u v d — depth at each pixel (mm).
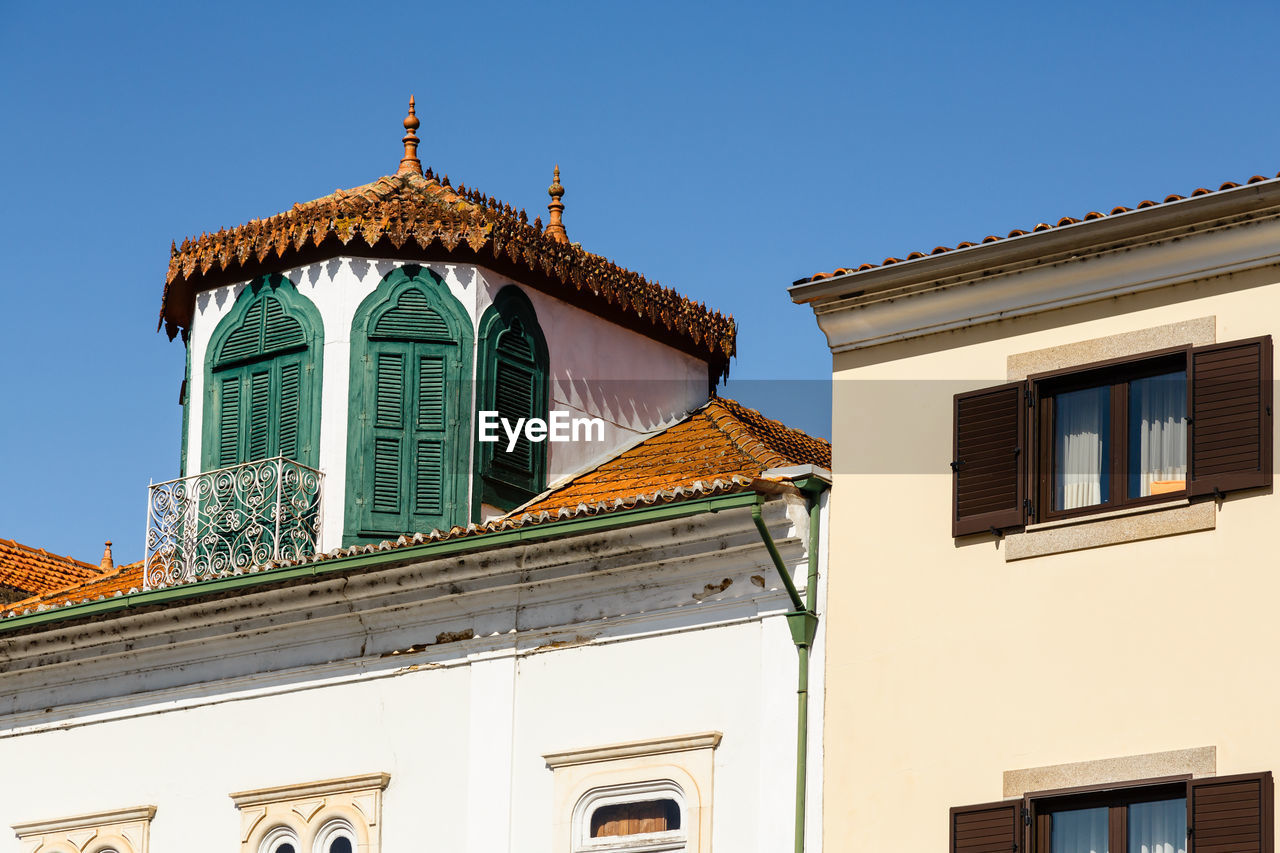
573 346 29672
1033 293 23250
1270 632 21266
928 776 22625
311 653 26656
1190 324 22312
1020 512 22719
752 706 23844
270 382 28859
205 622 26953
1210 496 21781
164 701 27500
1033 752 22125
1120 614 22047
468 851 24953
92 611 27156
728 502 23562
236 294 29406
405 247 28703
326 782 25953
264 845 26297
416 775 25578
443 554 25188
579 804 24469
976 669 22656
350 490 28000
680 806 24016
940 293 23750
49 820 27703
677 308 30969
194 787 26953
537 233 29469
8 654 28219
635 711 24484
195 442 29219
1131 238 22688
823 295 24359
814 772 23281
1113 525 22250
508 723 25125
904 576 23328
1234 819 20844
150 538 28125
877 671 23219
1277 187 21891
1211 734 21281
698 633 24391
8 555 37156
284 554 27438
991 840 21969
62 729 28156
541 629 25234
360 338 28484
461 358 28469
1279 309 21938
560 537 24641
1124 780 21562
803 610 23688
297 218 29000
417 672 25938
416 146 30797
